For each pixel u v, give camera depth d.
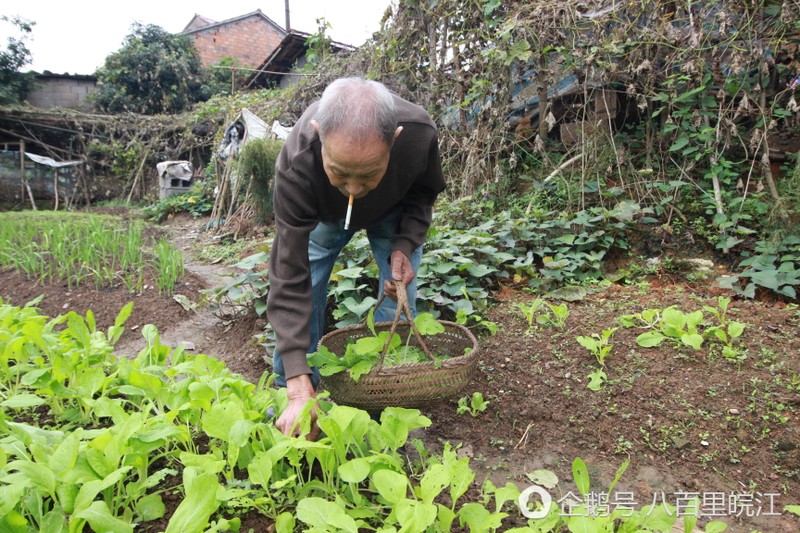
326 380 1.89
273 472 1.69
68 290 4.45
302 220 1.84
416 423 1.72
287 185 1.79
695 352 2.62
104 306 4.12
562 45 4.59
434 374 1.80
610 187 4.47
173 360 2.22
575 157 4.51
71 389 2.09
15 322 2.48
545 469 2.10
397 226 2.24
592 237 3.82
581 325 2.96
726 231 3.77
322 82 8.07
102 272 4.88
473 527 1.45
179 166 11.91
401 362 2.06
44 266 5.07
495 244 3.91
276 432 1.62
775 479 2.03
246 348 3.34
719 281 3.29
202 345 3.55
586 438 2.25
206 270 5.62
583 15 4.45
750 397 2.32
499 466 2.11
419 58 5.81
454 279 3.25
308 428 1.56
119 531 1.27
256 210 7.29
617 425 2.28
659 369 2.53
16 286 4.56
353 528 1.30
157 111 15.83
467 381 1.90
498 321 3.15
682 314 2.69
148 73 15.50
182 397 1.89
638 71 4.07
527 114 5.42
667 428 2.24
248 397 1.89
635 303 3.17
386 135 1.48
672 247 3.88
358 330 2.30
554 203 4.55
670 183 3.97
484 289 3.61
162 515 1.54
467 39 5.12
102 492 1.59
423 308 3.15
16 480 1.27
